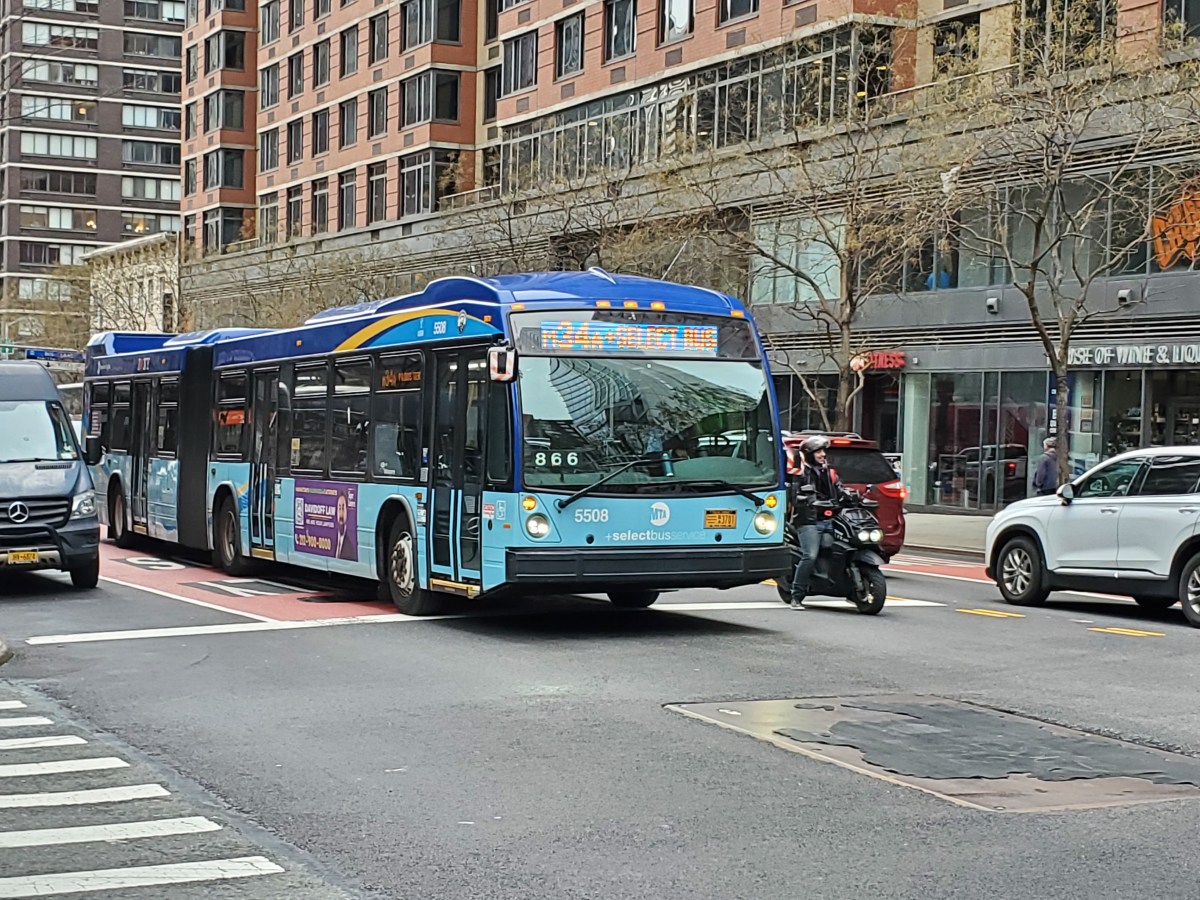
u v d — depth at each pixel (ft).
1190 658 40.22
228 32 245.86
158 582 59.06
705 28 132.77
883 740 28.02
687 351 43.01
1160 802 23.49
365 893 18.37
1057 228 88.69
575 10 154.20
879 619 48.37
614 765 25.59
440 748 26.94
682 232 110.52
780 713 30.63
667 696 32.50
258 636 42.27
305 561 55.06
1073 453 104.58
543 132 158.71
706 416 42.78
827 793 23.73
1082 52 90.84
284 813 22.33
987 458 111.65
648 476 41.63
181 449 68.59
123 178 399.65
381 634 42.86
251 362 60.90
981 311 110.73
